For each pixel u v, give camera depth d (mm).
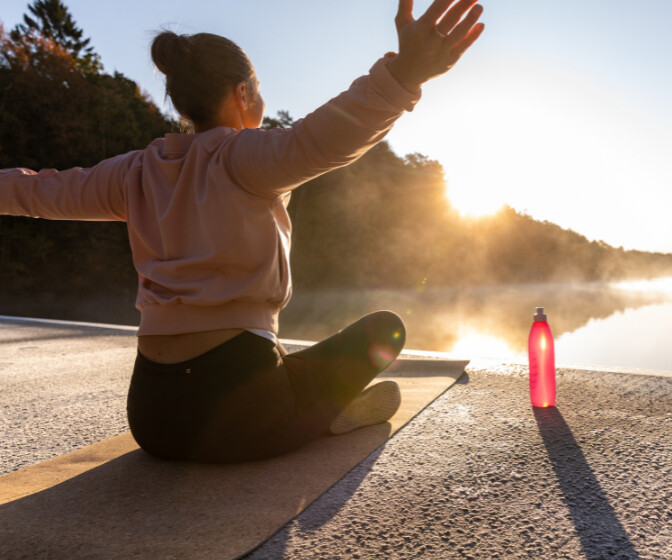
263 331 1262
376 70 895
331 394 1433
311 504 1171
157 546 989
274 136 1043
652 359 9016
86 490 1271
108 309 27312
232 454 1319
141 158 1265
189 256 1168
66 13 37625
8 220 25750
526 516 1109
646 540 1005
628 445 1543
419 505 1163
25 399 2361
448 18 833
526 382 2389
